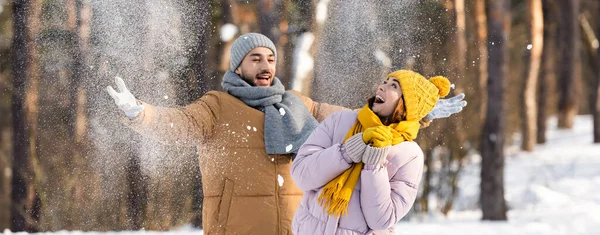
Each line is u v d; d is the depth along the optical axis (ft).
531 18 102.42
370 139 16.80
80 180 51.29
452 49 61.26
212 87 62.95
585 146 108.68
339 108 22.50
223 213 19.90
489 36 56.29
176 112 19.58
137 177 48.62
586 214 51.67
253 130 20.29
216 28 66.49
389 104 17.63
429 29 56.44
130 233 38.42
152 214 49.19
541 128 118.73
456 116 59.67
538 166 86.89
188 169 48.26
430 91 17.63
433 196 60.90
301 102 21.54
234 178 20.02
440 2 60.64
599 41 114.11
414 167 17.65
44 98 54.13
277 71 53.47
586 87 181.16
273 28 53.42
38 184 52.47
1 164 79.87
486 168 54.24
